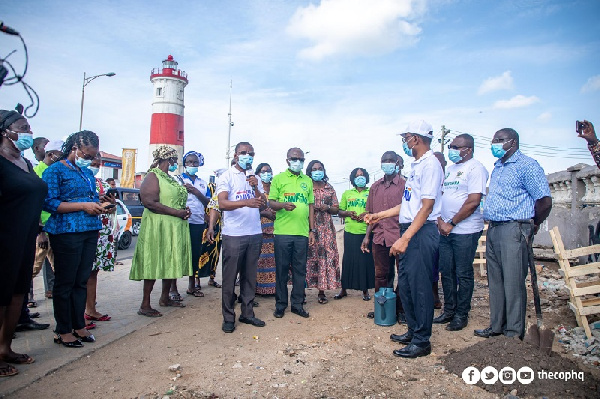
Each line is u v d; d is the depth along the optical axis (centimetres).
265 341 433
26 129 350
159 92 3177
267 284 619
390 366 367
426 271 387
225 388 323
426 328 388
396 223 510
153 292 663
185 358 385
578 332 439
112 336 439
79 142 397
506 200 414
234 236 465
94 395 311
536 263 835
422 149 396
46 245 493
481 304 575
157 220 506
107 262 502
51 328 467
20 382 326
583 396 302
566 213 863
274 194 536
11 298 333
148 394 313
